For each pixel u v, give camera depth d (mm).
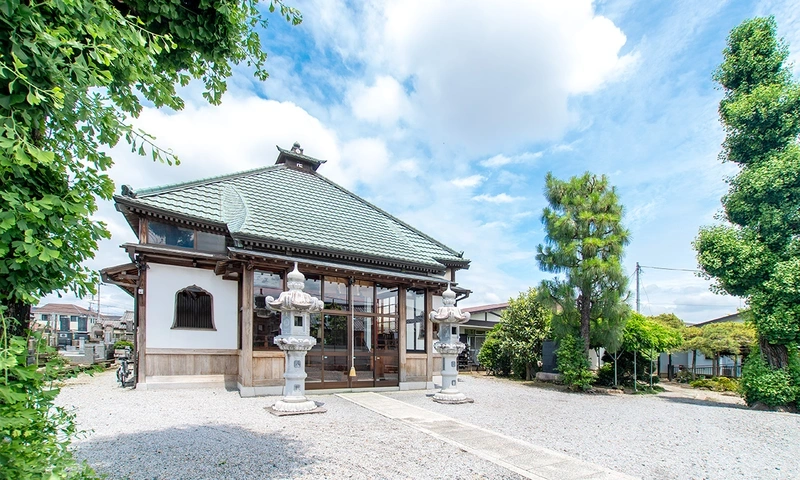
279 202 14312
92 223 2836
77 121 2686
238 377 11445
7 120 2219
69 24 2539
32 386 2449
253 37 5035
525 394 13375
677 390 17484
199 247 11945
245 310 10406
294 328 8852
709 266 12414
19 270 2475
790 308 11383
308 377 11203
